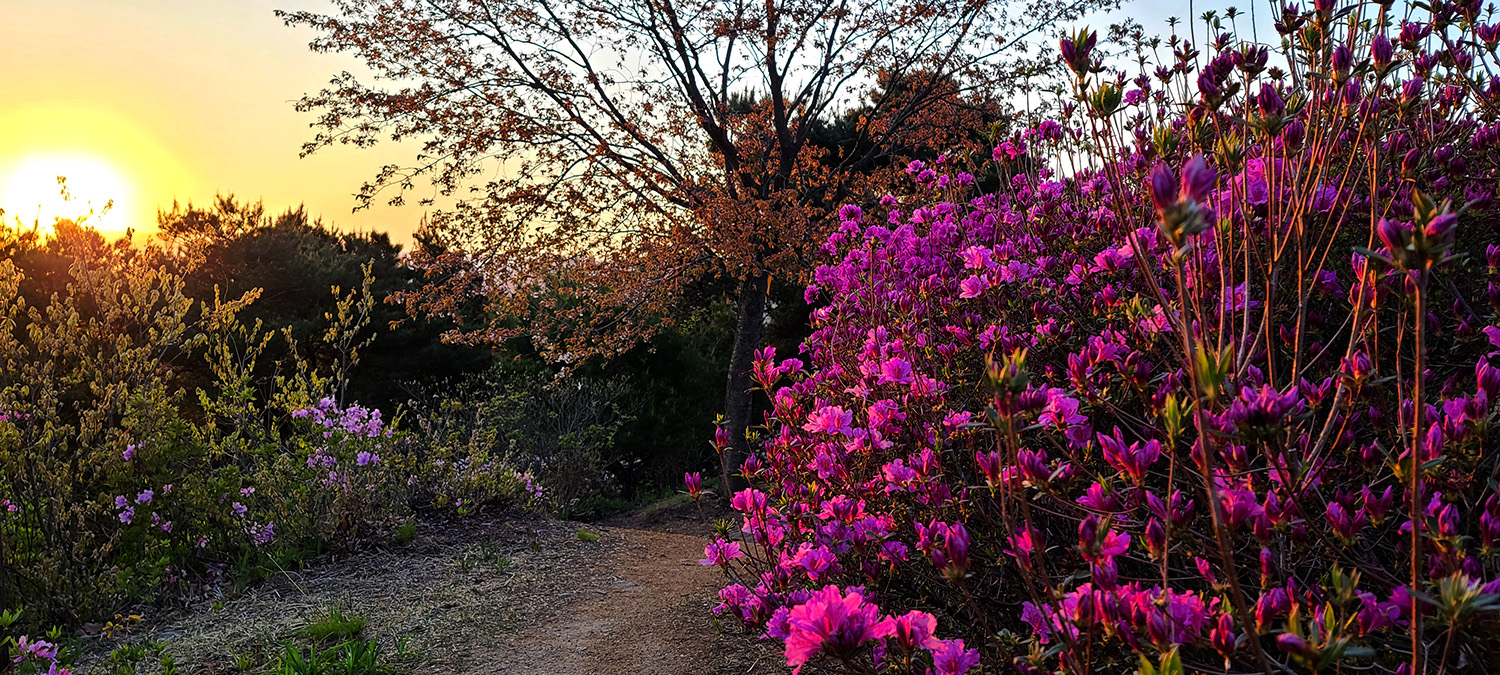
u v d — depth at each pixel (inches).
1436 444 51.1
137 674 167.6
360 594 210.7
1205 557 64.2
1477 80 91.7
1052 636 64.6
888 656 72.1
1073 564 78.8
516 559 244.4
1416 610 41.6
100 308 242.5
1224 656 48.5
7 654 155.7
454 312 460.8
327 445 255.3
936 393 100.0
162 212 676.1
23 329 483.8
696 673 150.9
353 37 423.2
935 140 462.6
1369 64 68.1
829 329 143.8
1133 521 61.2
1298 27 81.5
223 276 636.7
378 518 262.2
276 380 277.4
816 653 58.4
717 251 419.8
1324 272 79.8
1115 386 87.8
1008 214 140.2
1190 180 39.4
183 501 232.7
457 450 371.9
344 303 291.7
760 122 482.9
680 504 442.6
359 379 667.4
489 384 569.0
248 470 267.4
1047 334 98.9
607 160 435.2
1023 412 56.6
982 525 95.5
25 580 197.6
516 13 424.2
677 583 219.6
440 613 197.5
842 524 106.1
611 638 176.9
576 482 513.0
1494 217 88.0
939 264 135.0
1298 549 55.3
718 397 666.8
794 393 118.3
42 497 212.4
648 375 615.2
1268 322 62.7
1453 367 78.7
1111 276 97.5
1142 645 50.3
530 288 459.2
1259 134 70.4
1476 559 56.7
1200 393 54.9
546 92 428.5
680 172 460.1
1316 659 41.1
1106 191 123.6
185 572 223.0
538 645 177.0
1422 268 40.6
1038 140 145.5
